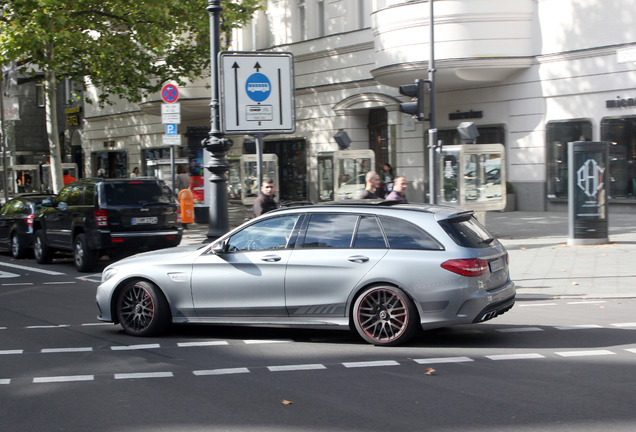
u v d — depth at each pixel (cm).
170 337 883
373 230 808
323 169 2183
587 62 2116
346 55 2791
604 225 1567
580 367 702
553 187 2241
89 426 555
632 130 2036
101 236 1502
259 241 852
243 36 3225
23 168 3594
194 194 2533
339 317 809
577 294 1112
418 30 2233
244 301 841
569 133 2184
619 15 2036
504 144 2358
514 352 769
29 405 611
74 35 2297
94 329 945
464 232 796
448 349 787
